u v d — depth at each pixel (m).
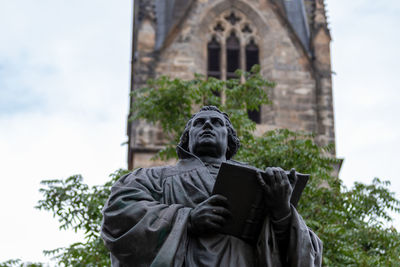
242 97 21.92
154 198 5.57
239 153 18.95
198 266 5.18
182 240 5.16
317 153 18.97
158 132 48.69
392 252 17.05
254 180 5.32
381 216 18.39
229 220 5.34
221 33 57.78
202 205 5.30
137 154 48.06
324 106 55.00
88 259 16.58
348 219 18.55
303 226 5.37
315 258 5.48
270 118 54.22
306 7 59.25
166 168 5.82
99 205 17.36
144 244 5.09
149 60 54.84
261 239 5.29
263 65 56.69
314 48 56.72
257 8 58.50
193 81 21.39
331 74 56.03
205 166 5.81
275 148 18.73
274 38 57.47
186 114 21.19
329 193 18.66
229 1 58.44
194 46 56.25
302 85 55.59
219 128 6.05
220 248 5.26
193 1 57.75
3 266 16.70
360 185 18.62
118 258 5.15
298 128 54.38
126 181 5.61
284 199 5.29
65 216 17.27
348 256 16.91
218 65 57.12
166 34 56.09
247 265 5.26
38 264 16.64
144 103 21.11
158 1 57.81
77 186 17.50
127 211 5.21
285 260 5.33
